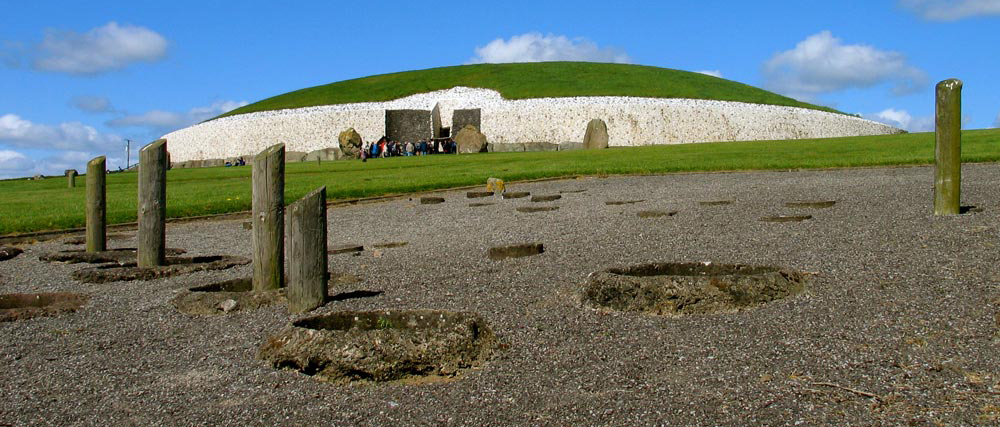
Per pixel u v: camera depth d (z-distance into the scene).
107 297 8.59
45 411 5.22
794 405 4.66
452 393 5.25
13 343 6.81
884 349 5.47
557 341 6.13
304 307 7.46
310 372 5.71
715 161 27.23
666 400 4.87
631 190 19.31
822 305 6.62
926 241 8.81
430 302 7.59
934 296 6.60
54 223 16.89
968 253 8.03
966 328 5.75
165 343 6.66
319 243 7.54
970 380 4.85
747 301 6.67
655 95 65.75
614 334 6.21
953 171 10.71
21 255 12.87
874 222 10.48
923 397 4.66
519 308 7.15
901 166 21.59
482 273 8.83
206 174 37.50
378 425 4.80
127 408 5.22
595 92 66.88
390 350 5.59
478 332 6.02
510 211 15.83
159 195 10.24
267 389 5.48
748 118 60.72
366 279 8.94
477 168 30.53
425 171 30.58
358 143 55.25
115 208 19.61
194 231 15.87
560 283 8.05
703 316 6.54
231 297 7.74
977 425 4.26
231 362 6.07
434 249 11.04
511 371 5.58
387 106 66.88
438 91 72.19
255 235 8.25
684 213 13.06
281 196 8.25
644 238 10.59
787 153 30.31
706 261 8.62
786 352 5.56
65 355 6.44
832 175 20.06
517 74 78.81
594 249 9.98
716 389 4.99
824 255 8.49
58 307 7.95
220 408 5.16
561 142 56.22
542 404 4.95
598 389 5.13
